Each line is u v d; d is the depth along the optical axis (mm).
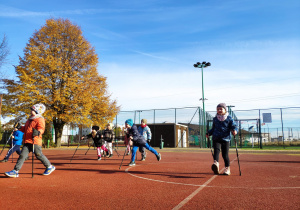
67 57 26328
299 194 3967
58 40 26094
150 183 4977
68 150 20422
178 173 6395
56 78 24844
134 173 6391
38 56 24547
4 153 15992
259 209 3146
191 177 5727
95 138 10305
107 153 12203
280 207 3232
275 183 4945
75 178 5598
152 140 28922
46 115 23391
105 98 26844
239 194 3973
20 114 23922
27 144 5738
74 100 24031
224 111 5906
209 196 3846
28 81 22922
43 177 5734
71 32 26281
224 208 3197
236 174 6211
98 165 8359
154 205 3357
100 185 4781
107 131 11703
